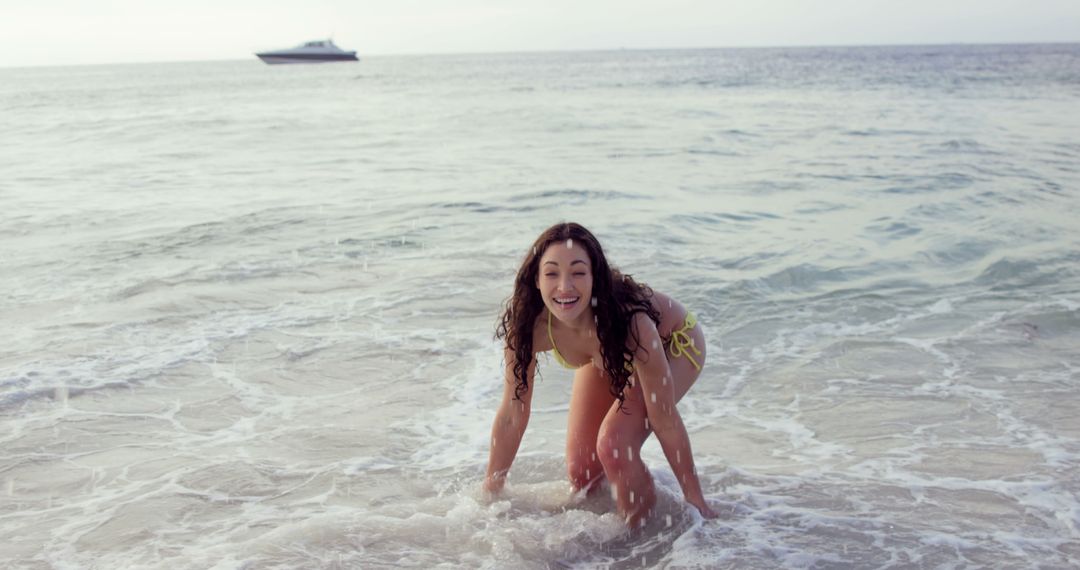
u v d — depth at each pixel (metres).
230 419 4.91
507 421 3.84
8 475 4.19
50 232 10.23
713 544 3.48
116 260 8.73
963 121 25.31
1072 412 4.92
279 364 5.80
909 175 14.05
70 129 28.69
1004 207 11.06
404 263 8.55
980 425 4.76
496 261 8.59
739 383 5.52
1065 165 15.07
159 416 4.95
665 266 8.27
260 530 3.66
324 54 168.50
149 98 53.75
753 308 7.08
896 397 5.21
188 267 8.39
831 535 3.56
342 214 11.27
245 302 7.23
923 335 6.40
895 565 3.32
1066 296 7.29
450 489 4.03
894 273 8.12
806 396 5.27
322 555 3.37
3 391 5.22
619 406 3.77
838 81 57.84
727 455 4.42
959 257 8.67
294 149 20.70
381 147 20.84
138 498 3.95
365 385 5.44
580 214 11.04
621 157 17.73
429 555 3.39
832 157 16.98
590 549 3.47
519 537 3.52
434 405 5.11
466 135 23.84
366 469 4.26
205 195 13.23
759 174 14.66
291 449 4.51
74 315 6.84
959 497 3.89
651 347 3.54
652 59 176.88
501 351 6.05
